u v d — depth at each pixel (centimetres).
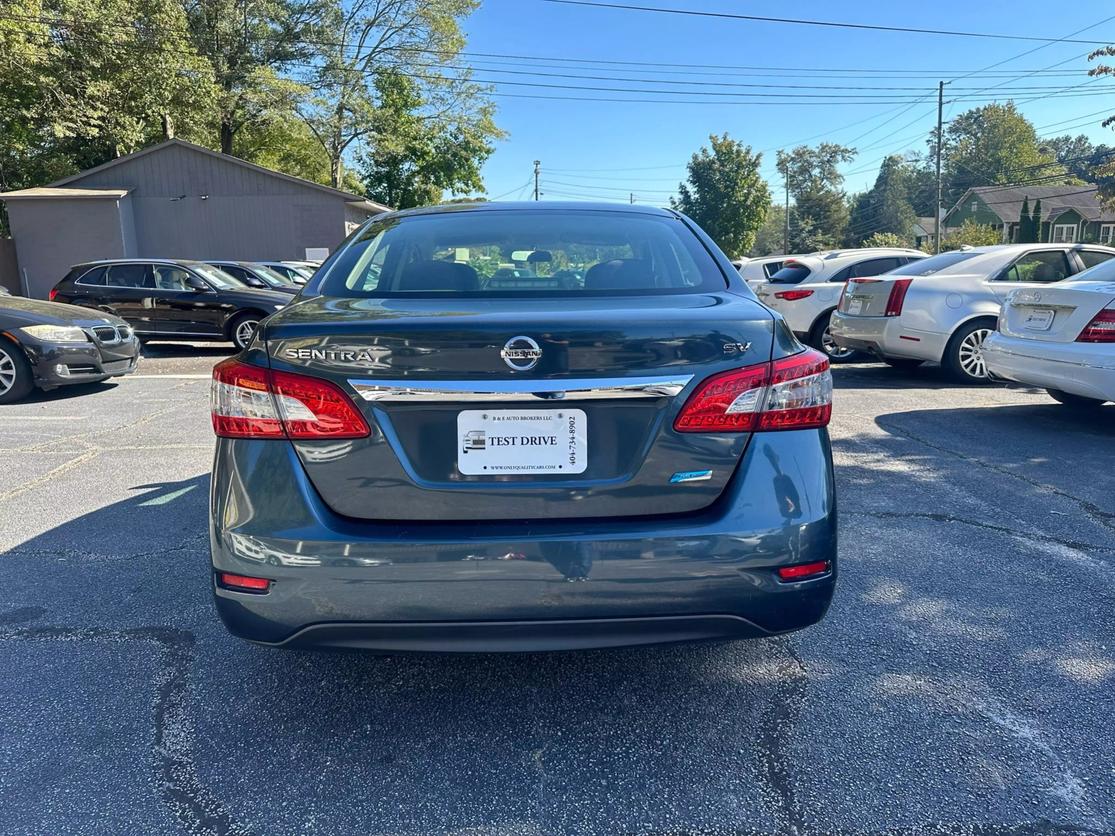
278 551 200
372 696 253
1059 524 397
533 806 203
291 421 202
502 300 233
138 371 985
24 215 2294
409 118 3862
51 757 222
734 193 5791
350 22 3572
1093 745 222
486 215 306
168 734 233
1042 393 756
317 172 3956
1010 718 236
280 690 256
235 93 3078
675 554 199
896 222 8944
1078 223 5719
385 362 198
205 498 454
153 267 1198
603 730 234
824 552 209
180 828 195
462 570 197
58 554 370
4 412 708
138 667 270
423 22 3647
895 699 247
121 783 211
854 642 282
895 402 716
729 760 219
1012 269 803
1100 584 327
